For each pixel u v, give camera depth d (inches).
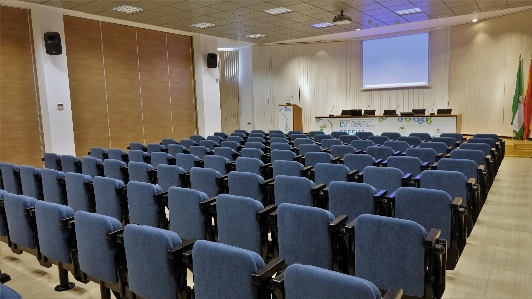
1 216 143.3
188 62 498.0
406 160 194.7
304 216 106.1
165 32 466.0
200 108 506.0
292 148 278.2
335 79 609.0
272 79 621.9
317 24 429.4
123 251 104.1
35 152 345.7
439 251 88.6
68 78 360.8
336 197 136.3
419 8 365.1
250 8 347.6
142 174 200.2
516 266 140.2
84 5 330.0
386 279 95.9
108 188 157.5
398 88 568.4
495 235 171.2
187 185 187.0
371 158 207.5
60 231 117.0
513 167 337.1
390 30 545.0
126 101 426.0
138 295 98.1
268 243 121.6
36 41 335.9
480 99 495.8
